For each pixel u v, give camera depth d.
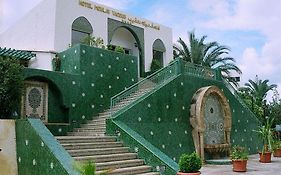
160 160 11.18
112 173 10.30
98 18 20.92
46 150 9.60
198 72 19.06
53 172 9.13
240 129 21.30
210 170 14.05
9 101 12.21
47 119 15.30
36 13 20.14
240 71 32.78
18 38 21.91
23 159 10.82
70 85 16.08
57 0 18.83
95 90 17.02
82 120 16.19
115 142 12.55
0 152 10.93
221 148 18.09
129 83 18.78
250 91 43.38
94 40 18.88
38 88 15.22
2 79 11.87
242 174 12.82
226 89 20.91
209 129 18.17
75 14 19.67
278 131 28.98
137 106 14.57
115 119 13.51
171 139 15.91
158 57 25.25
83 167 6.70
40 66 18.16
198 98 17.50
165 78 17.25
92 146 11.76
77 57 16.77
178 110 16.83
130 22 23.06
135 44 23.94
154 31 24.91
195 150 17.05
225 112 19.44
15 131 11.43
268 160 17.00
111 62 18.08
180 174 9.49
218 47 32.72
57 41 18.50
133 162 11.44
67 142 11.48
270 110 37.81
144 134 14.55
